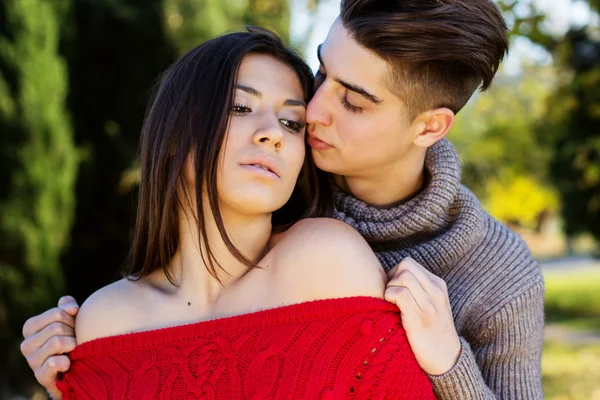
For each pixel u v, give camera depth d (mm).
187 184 1349
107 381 1300
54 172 5227
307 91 1520
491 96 12453
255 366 1228
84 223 5777
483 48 1626
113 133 5898
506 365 1664
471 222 1635
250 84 1341
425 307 1329
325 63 1556
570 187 10344
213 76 1332
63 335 1407
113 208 5891
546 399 6215
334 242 1317
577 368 7547
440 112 1614
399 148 1610
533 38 5105
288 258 1319
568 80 8188
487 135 14195
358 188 1695
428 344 1339
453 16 1560
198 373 1239
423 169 1716
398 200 1703
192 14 6082
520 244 1742
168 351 1271
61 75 5305
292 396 1199
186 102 1344
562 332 10430
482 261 1677
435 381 1362
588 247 29203
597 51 7457
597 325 10953
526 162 14172
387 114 1558
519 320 1659
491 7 1648
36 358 1403
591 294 14375
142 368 1272
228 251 1346
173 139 1347
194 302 1334
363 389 1216
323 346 1230
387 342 1250
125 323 1345
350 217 1678
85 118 5844
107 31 5934
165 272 1395
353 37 1520
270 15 6879
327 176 1691
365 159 1585
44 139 5168
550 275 20047
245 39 1378
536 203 18969
